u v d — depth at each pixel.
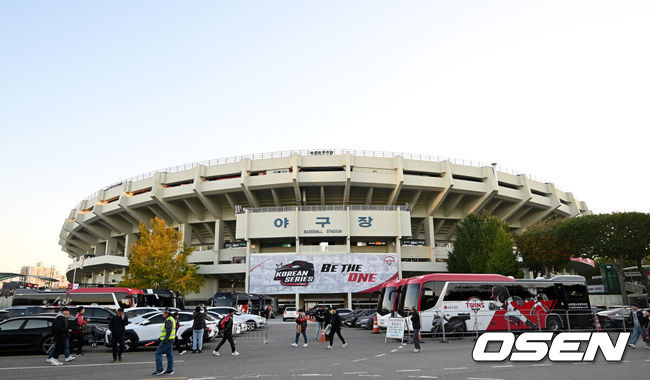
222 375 11.82
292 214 57.69
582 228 45.59
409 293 24.19
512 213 68.69
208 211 66.75
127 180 67.31
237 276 65.25
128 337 18.17
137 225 72.12
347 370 12.55
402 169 59.22
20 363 14.69
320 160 58.69
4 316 24.73
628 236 43.31
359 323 33.81
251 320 31.11
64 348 14.61
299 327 20.33
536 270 53.19
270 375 11.74
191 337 18.55
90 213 74.69
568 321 23.97
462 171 61.97
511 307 24.03
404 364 13.75
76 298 31.84
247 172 59.53
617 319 23.89
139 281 46.66
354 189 61.75
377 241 63.34
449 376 11.34
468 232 54.44
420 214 66.38
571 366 12.90
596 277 81.19
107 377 11.63
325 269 55.75
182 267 49.78
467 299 23.75
